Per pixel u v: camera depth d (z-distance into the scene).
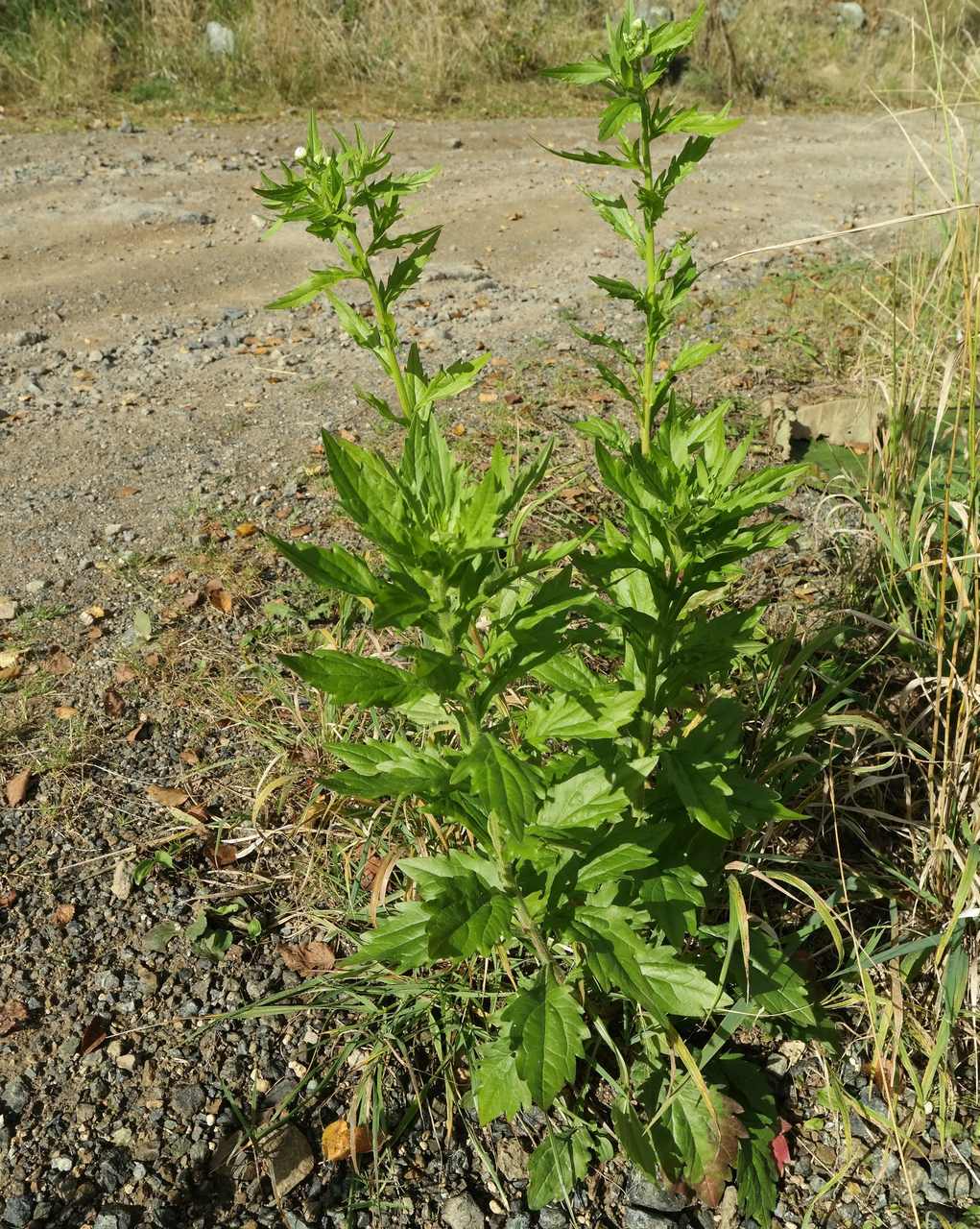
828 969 2.75
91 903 2.91
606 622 2.11
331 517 4.45
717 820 2.08
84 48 11.36
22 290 6.94
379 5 12.50
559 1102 2.46
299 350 6.17
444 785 1.88
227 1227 2.29
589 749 2.26
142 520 4.46
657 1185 2.37
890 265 5.98
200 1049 2.58
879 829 2.97
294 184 2.63
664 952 2.21
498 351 5.91
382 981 2.66
